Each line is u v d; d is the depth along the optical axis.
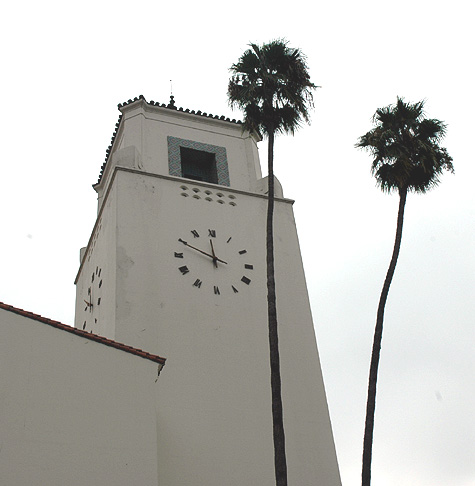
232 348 23.14
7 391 15.23
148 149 29.38
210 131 31.52
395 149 23.31
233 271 25.52
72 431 15.20
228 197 28.14
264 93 24.91
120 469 15.08
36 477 14.34
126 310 22.75
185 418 20.72
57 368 15.94
